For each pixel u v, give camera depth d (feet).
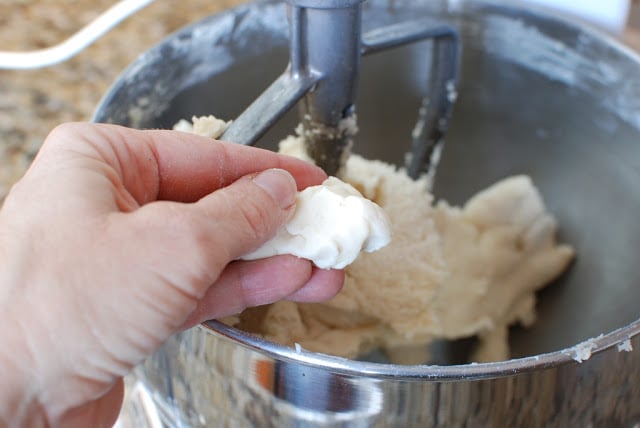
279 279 1.00
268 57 1.50
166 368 1.06
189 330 0.98
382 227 0.99
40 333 0.84
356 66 1.17
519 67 1.56
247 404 0.99
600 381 0.97
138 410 1.24
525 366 0.90
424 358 1.38
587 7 1.53
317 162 1.28
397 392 0.91
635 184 1.47
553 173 1.63
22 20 1.99
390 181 1.41
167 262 0.85
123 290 0.84
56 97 1.77
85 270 0.84
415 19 1.55
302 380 0.93
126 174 0.96
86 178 0.88
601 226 1.55
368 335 1.33
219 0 2.09
